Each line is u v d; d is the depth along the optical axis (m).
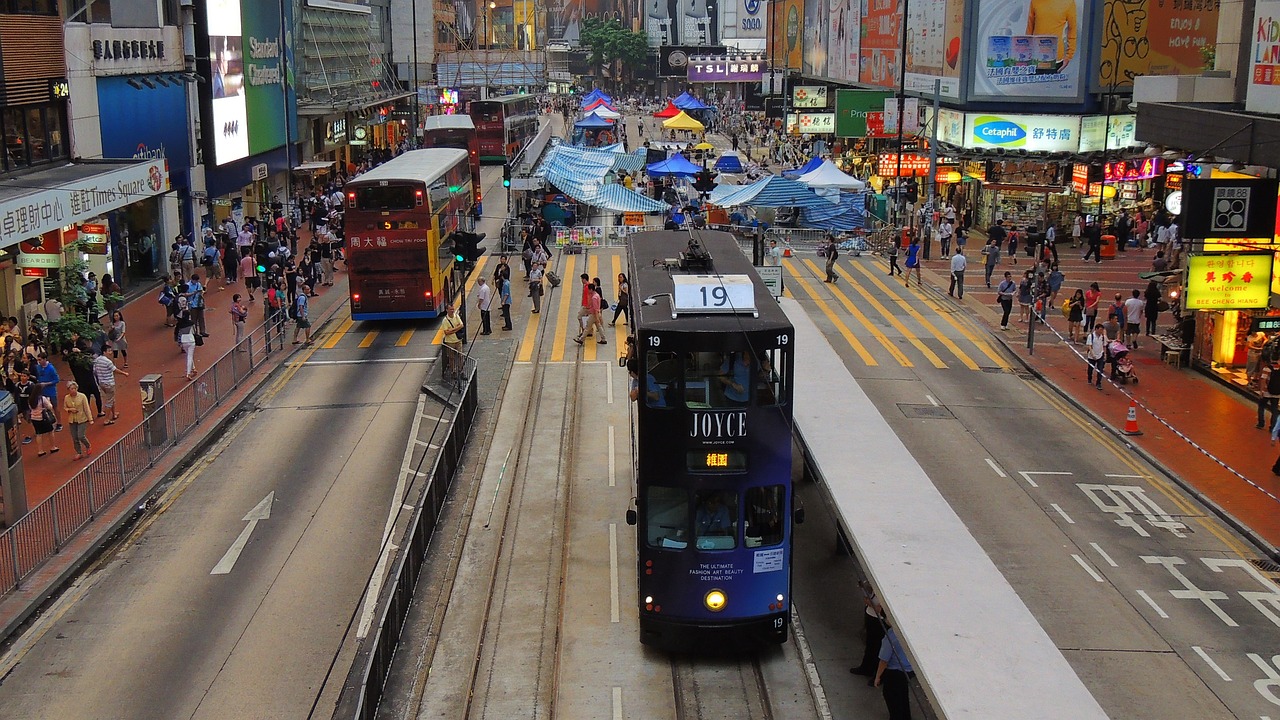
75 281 34.41
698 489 17.75
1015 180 58.12
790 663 18.23
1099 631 18.66
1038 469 26.39
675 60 149.88
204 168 50.56
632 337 21.05
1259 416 29.23
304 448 27.61
